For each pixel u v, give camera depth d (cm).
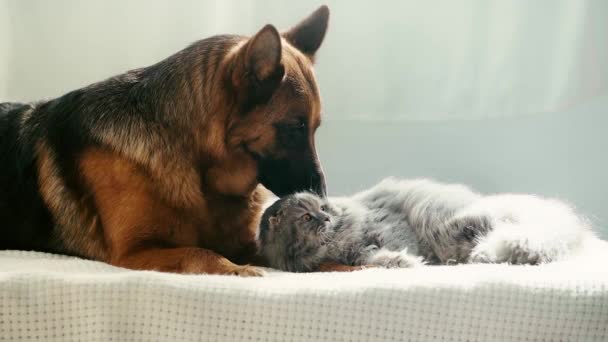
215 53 200
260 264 208
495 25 261
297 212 196
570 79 260
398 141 268
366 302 146
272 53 185
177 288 147
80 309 146
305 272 192
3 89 250
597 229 256
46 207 206
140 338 147
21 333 145
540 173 263
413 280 151
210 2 253
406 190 220
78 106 209
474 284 148
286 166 197
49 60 251
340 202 218
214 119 195
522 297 147
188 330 146
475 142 266
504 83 263
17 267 171
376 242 207
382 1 261
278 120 192
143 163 194
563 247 187
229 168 199
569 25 258
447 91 266
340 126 268
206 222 203
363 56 264
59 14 249
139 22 252
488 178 266
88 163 200
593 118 259
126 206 193
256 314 146
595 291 148
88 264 180
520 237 185
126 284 148
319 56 263
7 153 215
